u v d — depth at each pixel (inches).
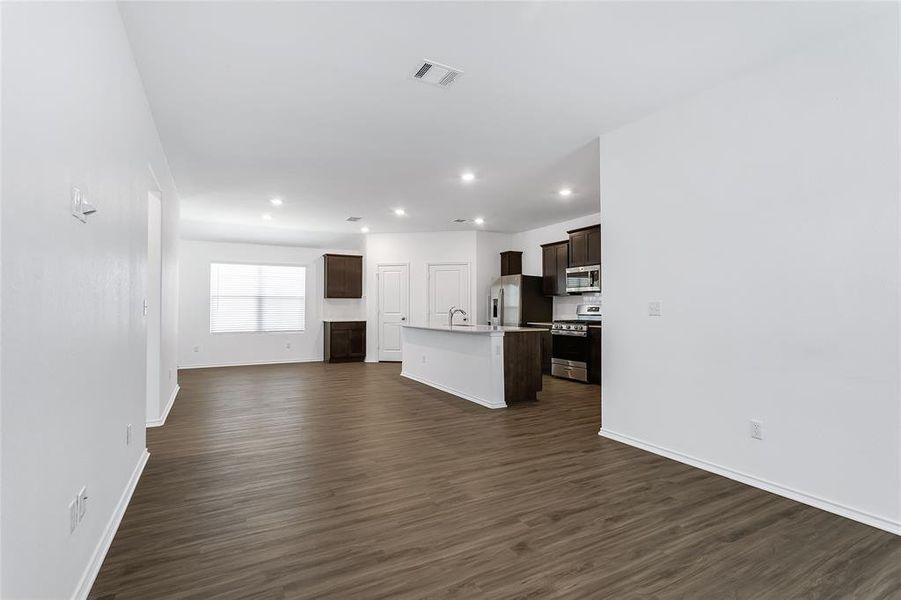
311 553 78.7
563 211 273.3
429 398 215.6
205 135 150.2
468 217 293.0
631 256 140.2
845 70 93.9
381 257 360.8
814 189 98.6
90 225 67.8
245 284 335.0
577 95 122.8
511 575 72.6
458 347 223.6
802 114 100.7
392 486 108.8
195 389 236.4
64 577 58.1
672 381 127.8
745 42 97.9
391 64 107.4
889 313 88.0
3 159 41.4
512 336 204.4
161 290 163.3
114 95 82.5
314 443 143.4
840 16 89.1
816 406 98.0
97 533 73.7
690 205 123.4
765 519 91.9
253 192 227.5
